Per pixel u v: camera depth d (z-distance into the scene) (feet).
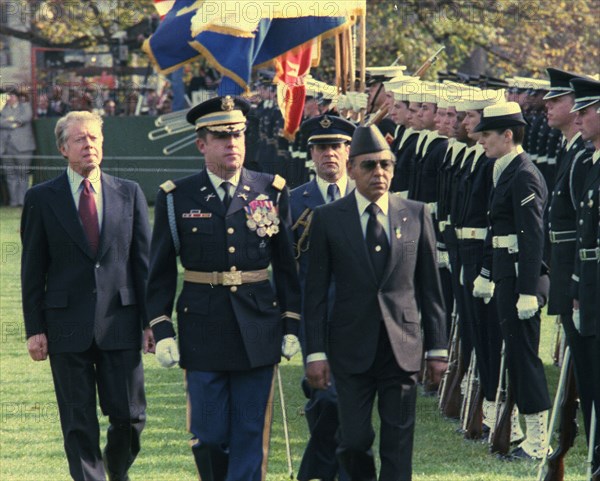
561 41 157.28
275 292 40.32
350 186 46.70
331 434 42.98
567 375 42.52
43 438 53.01
